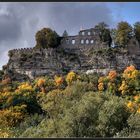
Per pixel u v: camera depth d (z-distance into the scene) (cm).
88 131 2520
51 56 12162
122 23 11888
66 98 3722
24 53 11638
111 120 2614
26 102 4850
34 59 11831
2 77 10712
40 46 12119
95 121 2625
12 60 11475
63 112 2903
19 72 11138
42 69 11662
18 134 2603
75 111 2642
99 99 2820
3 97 5103
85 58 12131
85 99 2850
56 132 2547
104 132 2512
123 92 6694
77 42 12462
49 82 7400
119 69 11800
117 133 2434
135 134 2380
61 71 12112
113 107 2667
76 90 3994
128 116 2670
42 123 2780
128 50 11950
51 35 12100
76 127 2542
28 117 3456
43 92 6266
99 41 12319
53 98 3912
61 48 12456
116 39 12131
